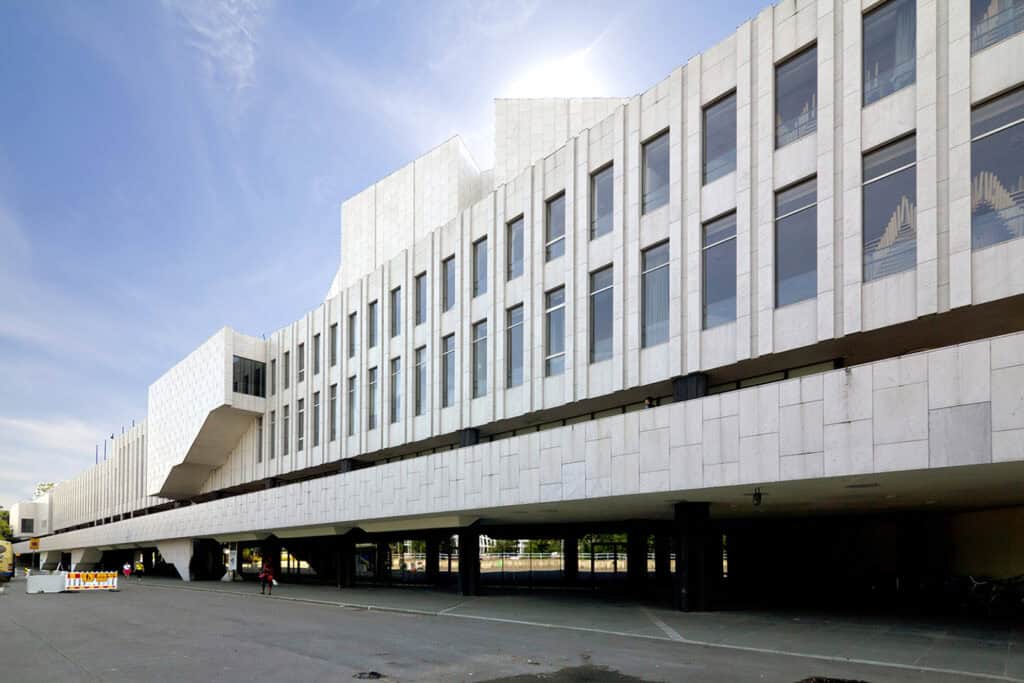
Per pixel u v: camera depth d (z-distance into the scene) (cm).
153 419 5981
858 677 1175
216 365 4697
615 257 2342
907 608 2208
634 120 2355
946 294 1531
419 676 1239
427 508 2869
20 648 1672
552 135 3444
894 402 1439
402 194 4216
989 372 1297
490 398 2844
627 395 2347
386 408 3553
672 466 1898
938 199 1560
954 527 2670
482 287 3009
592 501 2208
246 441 5000
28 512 12394
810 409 1595
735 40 2053
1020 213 1438
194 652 1554
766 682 1148
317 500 3722
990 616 1980
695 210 2108
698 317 2064
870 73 1731
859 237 1698
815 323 1775
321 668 1326
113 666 1384
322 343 4191
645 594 3064
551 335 2611
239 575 5538
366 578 4722
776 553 3478
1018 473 1442
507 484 2456
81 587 4041
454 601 2798
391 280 3638
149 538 5950
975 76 1528
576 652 1488
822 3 1827
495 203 2945
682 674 1227
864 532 3080
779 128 1934
